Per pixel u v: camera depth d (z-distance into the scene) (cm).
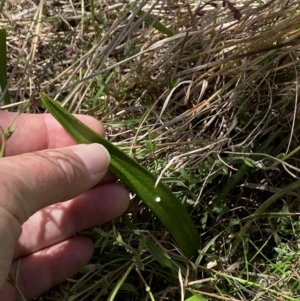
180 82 25
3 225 17
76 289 23
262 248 23
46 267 23
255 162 23
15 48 31
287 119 25
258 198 26
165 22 29
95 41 28
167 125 24
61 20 31
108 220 24
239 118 25
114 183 23
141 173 22
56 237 23
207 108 24
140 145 25
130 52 28
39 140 24
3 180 18
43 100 20
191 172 24
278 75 25
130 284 22
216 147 24
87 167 20
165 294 22
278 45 23
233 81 24
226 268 24
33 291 23
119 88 27
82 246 23
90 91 27
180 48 25
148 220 25
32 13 32
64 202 23
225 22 26
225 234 24
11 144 24
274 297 22
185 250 23
